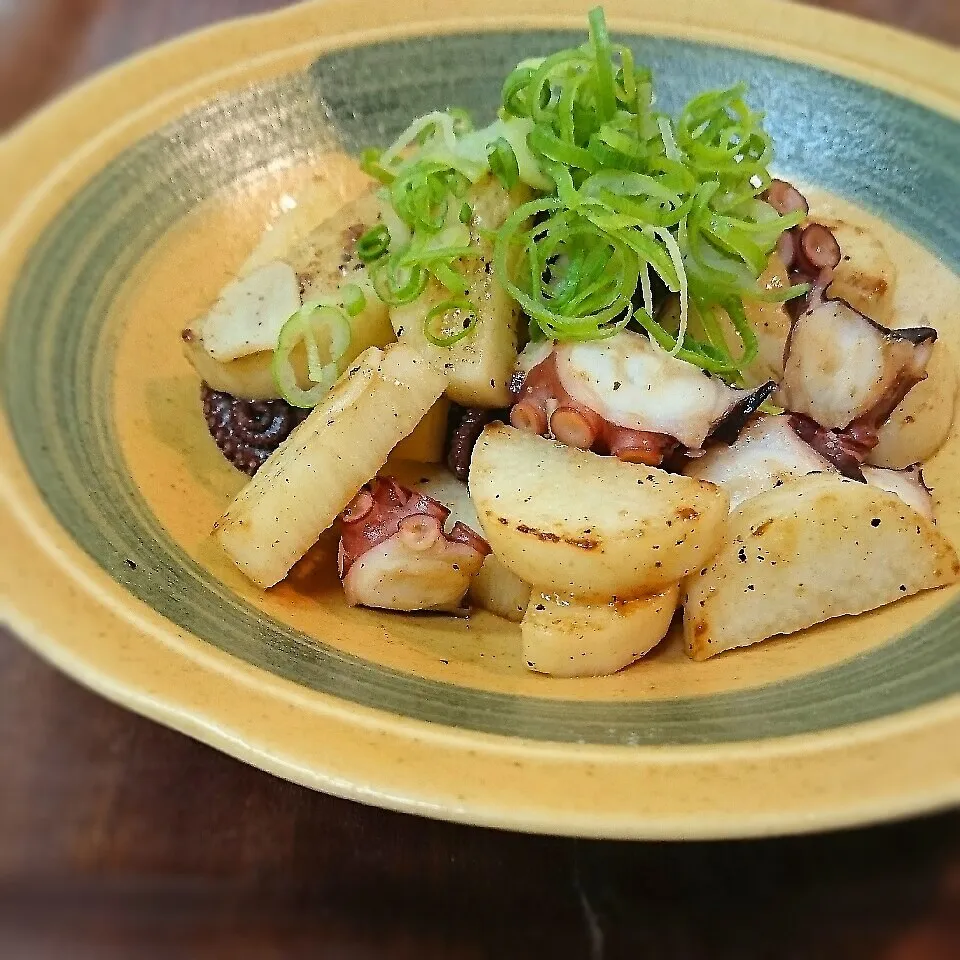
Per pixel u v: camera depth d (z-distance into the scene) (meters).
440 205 0.23
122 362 0.23
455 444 0.23
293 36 0.29
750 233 0.23
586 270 0.22
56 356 0.22
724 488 0.21
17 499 0.18
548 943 0.18
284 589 0.21
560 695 0.19
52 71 0.37
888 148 0.28
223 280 0.26
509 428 0.22
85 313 0.23
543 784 0.15
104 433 0.21
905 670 0.17
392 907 0.18
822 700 0.17
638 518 0.19
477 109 0.30
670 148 0.23
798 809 0.14
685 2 0.31
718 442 0.22
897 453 0.24
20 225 0.23
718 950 0.18
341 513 0.21
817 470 0.21
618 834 0.14
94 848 0.19
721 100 0.24
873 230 0.28
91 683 0.16
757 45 0.30
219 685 0.16
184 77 0.27
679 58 0.30
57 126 0.25
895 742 0.15
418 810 0.15
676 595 0.20
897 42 0.30
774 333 0.24
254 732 0.15
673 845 0.19
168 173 0.26
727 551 0.20
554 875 0.18
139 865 0.18
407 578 0.21
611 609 0.20
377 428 0.21
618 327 0.22
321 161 0.29
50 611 0.16
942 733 0.15
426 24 0.30
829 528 0.19
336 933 0.18
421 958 0.17
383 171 0.25
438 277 0.22
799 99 0.29
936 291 0.26
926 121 0.28
